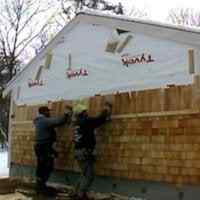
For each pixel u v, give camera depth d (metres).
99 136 7.01
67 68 7.83
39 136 7.55
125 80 6.70
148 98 6.32
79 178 7.11
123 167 6.58
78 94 7.54
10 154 9.23
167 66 6.10
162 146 6.05
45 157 7.52
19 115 9.03
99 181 6.94
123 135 6.62
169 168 5.93
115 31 6.92
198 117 5.63
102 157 6.93
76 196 6.81
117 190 6.64
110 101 6.90
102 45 7.14
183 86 5.87
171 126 5.96
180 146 5.82
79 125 6.78
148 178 6.20
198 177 5.57
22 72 8.95
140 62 6.49
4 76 18.81
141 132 6.37
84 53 7.48
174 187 5.84
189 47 5.84
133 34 6.62
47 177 7.57
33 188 7.86
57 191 7.49
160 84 6.18
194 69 5.75
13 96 9.29
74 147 7.02
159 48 6.23
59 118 7.46
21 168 8.80
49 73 8.23
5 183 8.01
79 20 7.58
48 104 8.20
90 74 7.33
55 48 8.12
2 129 18.12
